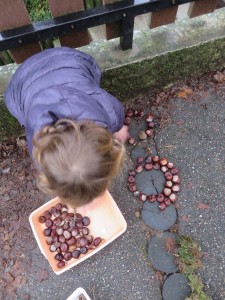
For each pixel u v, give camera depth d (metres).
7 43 0.74
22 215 0.90
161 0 0.76
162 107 1.00
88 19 0.74
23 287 0.84
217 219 0.88
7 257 0.87
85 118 0.54
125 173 0.93
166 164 0.92
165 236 0.87
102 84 0.92
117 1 0.75
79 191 0.51
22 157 0.96
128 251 0.86
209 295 0.82
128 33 0.81
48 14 1.00
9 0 0.66
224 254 0.85
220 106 1.00
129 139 0.96
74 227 0.87
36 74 0.63
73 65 0.64
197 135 0.97
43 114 0.54
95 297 0.83
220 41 0.91
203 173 0.93
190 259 0.83
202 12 0.90
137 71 0.91
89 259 0.86
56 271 0.81
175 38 0.89
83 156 0.49
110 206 0.86
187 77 1.01
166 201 0.89
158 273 0.84
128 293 0.83
